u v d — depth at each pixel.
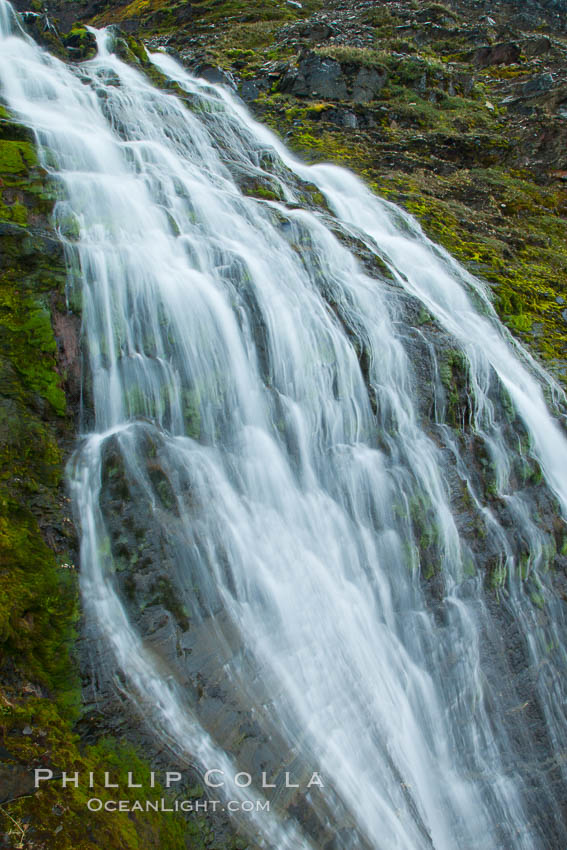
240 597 5.96
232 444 7.03
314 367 8.06
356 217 12.58
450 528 7.73
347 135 16.58
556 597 8.18
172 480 6.14
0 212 7.24
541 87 20.83
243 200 10.21
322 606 6.43
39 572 5.25
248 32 25.27
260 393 7.54
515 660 7.50
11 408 5.92
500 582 7.82
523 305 12.11
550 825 6.89
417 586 7.30
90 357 6.75
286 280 8.70
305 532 6.90
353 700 6.05
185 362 7.21
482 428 9.02
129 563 5.58
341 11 29.36
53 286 6.77
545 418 9.96
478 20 29.16
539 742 7.27
